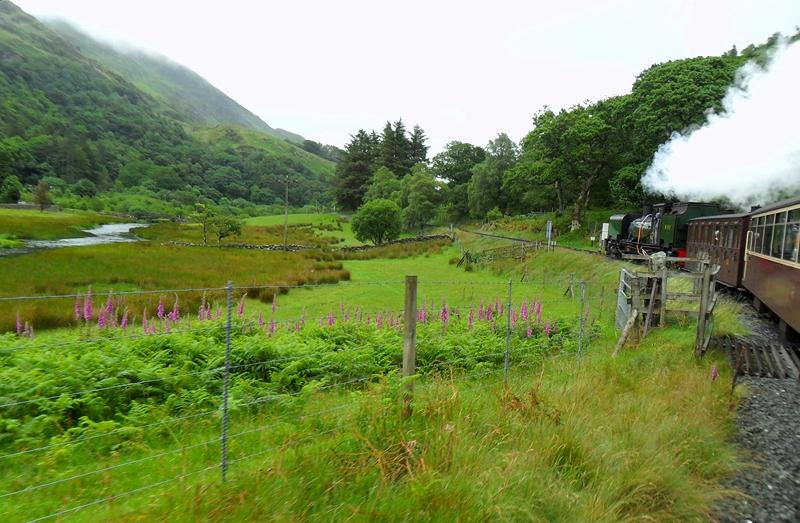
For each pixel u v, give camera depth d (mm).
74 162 159625
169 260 33625
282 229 84625
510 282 7168
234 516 3123
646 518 4027
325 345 8688
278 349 7555
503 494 3740
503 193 80312
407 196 93375
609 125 49656
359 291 22953
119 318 13570
